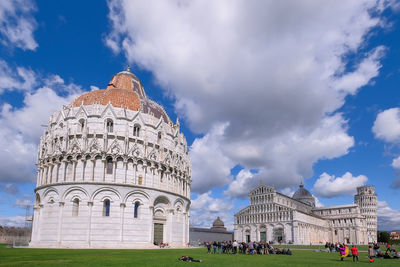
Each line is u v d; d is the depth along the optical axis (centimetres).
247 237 17100
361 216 19975
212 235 15450
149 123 7662
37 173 7669
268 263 3278
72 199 6619
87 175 6781
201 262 3269
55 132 7438
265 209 16700
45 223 6762
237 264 3081
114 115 7306
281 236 15688
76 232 6438
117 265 2716
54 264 2752
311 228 17212
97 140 7019
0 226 12662
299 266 2991
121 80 9731
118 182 6838
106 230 6512
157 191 7275
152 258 3628
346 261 3947
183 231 8062
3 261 3044
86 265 2678
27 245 7525
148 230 6944
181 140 8781
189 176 9050
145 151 7344
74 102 8088
